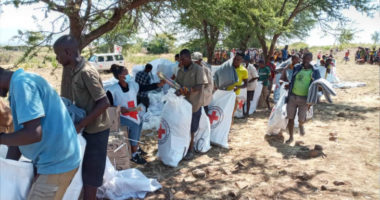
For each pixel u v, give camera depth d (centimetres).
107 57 2153
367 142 577
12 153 247
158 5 551
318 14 1020
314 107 942
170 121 463
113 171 348
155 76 862
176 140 466
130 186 357
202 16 599
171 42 729
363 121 753
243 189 385
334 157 497
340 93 1223
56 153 213
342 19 966
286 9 1052
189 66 473
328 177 419
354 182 404
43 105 203
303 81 548
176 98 455
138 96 674
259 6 848
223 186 395
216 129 557
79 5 399
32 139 188
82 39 460
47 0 334
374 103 1008
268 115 833
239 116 792
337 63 2912
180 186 395
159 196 366
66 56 252
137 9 548
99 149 281
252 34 941
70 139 220
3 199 213
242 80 623
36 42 396
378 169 447
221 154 518
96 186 286
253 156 507
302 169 448
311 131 664
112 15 510
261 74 881
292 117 570
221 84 591
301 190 383
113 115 417
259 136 625
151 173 435
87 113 271
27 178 227
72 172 227
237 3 796
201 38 1030
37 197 214
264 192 376
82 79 258
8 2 308
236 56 600
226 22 884
